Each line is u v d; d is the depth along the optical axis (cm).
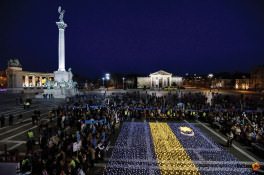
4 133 2720
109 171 1708
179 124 3338
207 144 2383
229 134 2325
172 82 16262
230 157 2016
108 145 2272
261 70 12725
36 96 6819
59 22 7488
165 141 2462
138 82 16062
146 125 3244
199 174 1675
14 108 4750
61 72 7544
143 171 1712
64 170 1382
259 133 2342
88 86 14350
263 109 4019
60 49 7594
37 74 11569
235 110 3850
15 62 10150
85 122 2664
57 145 1803
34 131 2802
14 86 9962
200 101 5394
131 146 2292
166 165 1830
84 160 1611
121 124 3309
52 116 3475
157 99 5256
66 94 7212
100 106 4084
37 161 1495
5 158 1728
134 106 4131
